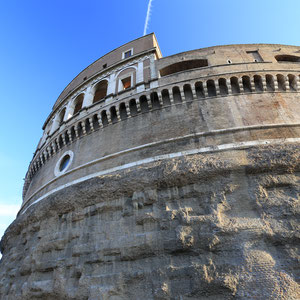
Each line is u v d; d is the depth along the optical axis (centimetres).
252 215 923
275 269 766
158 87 1648
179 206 1031
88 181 1347
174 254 908
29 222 1493
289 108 1402
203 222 928
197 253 873
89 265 1003
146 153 1385
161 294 815
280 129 1286
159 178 1120
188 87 1630
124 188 1167
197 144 1309
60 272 1055
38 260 1193
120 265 955
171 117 1519
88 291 912
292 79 1553
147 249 939
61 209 1316
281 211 899
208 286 779
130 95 1709
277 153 1062
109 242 1021
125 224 1060
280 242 828
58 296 995
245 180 1030
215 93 1567
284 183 978
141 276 887
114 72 2219
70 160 1766
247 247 828
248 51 1967
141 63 2092
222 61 1861
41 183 2012
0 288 1361
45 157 2194
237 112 1420
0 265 1602
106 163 1478
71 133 1944
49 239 1232
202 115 1455
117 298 868
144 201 1089
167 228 970
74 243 1117
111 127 1712
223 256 835
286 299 696
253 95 1509
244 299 723
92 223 1138
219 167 1065
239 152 1144
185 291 805
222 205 970
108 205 1153
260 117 1370
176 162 1165
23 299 1108
